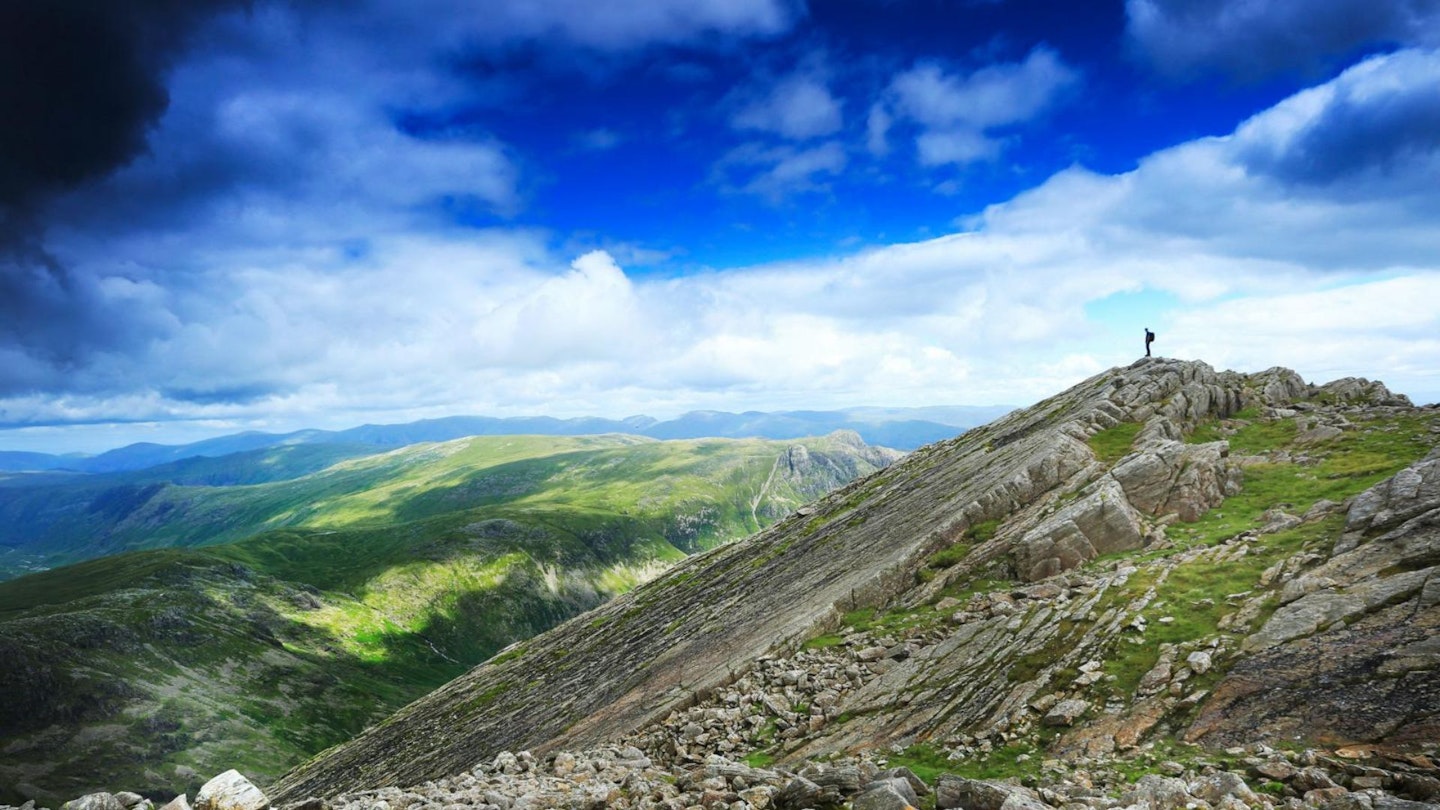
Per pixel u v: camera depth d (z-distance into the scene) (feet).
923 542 169.99
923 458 363.76
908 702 101.45
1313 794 50.98
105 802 54.60
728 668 149.59
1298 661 71.77
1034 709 84.89
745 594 259.60
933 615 134.51
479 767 99.96
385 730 385.09
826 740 100.73
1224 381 233.55
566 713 216.54
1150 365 261.03
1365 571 81.66
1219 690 73.67
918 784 56.44
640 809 62.13
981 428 361.10
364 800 76.64
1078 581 122.52
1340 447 157.79
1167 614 92.94
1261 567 97.55
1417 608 70.13
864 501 326.65
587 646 333.42
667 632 263.29
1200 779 57.16
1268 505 134.51
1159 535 132.05
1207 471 147.02
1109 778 65.36
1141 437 192.34
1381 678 63.72
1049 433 223.10
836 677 122.83
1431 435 149.07
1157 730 72.69
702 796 61.36
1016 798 48.21
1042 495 172.04
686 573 399.44
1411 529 83.66
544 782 82.07
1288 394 222.89
